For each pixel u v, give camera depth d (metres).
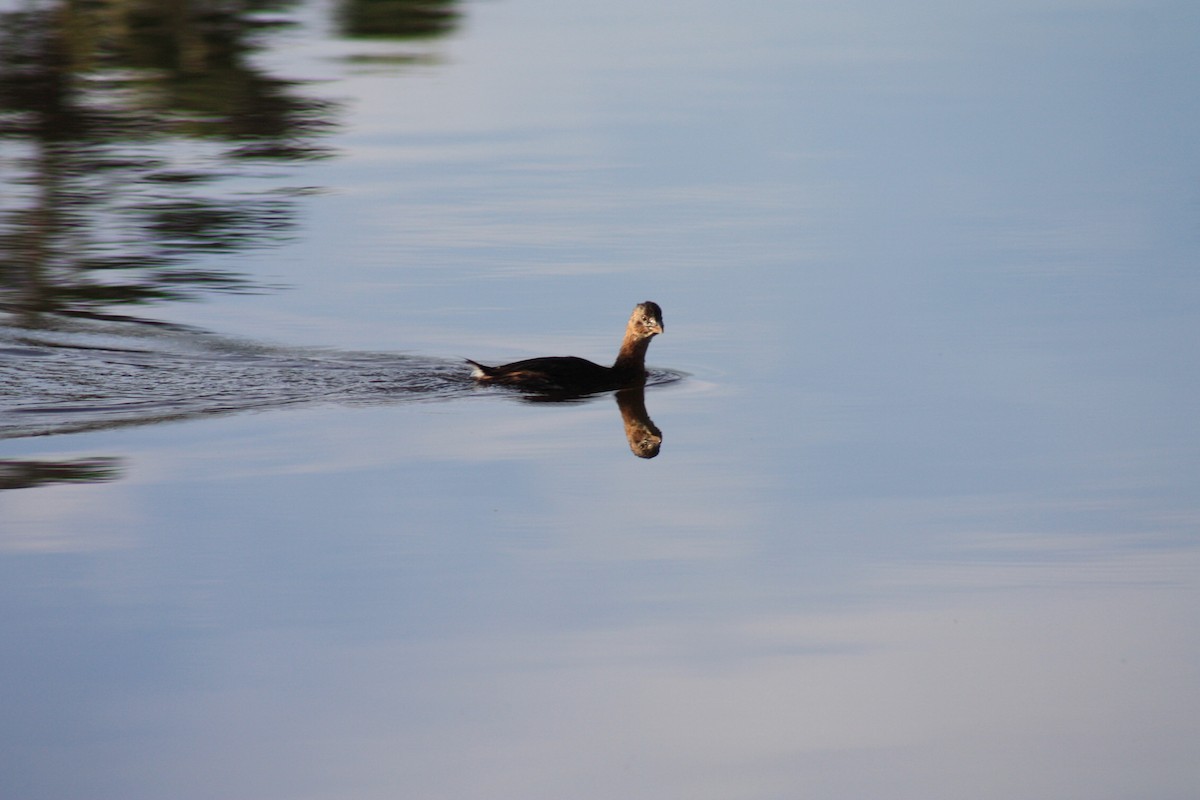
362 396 16.50
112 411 15.73
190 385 16.67
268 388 16.72
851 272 21.20
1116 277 20.83
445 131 29.58
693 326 19.17
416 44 38.28
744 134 29.52
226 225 23.19
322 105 31.62
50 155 27.36
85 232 22.80
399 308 19.66
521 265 21.44
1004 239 22.80
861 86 34.12
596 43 39.22
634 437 15.34
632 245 22.41
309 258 21.72
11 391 16.31
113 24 39.56
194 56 35.97
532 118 30.77
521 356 18.17
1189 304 19.61
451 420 15.83
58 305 19.47
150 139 28.80
